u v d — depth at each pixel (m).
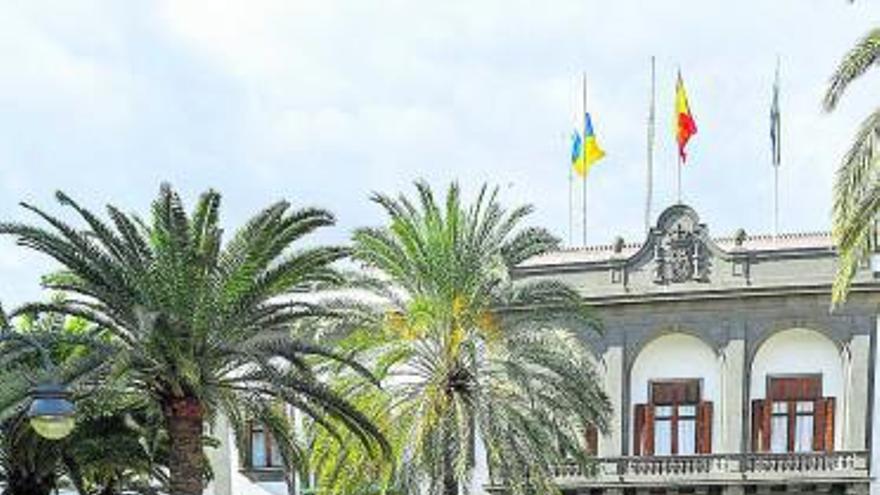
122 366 26.52
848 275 24.75
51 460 34.78
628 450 46.47
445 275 36.41
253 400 31.34
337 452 37.19
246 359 29.69
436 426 36.06
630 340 46.81
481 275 36.59
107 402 30.16
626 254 47.81
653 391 46.59
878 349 44.44
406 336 36.59
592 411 37.19
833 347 45.09
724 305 46.00
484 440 35.88
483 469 45.50
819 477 44.03
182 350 28.42
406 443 36.16
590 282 47.31
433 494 35.94
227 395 30.44
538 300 37.25
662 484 45.09
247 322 29.72
